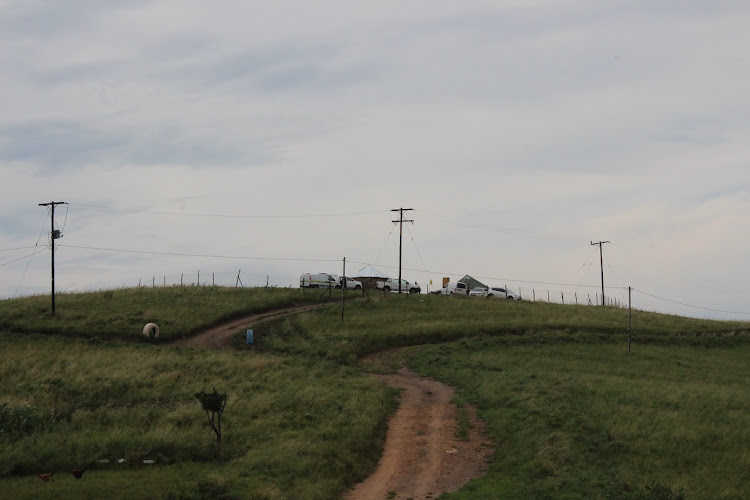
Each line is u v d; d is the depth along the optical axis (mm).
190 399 40281
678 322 79000
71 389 44375
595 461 28766
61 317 68375
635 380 47594
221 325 69625
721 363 60688
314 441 30000
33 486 23047
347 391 41250
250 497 22672
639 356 60625
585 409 36438
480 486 25859
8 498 21375
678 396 39844
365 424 33750
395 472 28266
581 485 25531
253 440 30391
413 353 58688
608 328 70875
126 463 26484
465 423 35969
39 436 29391
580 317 75625
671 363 58344
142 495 22109
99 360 53156
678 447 30688
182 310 72500
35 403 40062
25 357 54625
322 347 58625
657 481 26250
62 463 25844
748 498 25438
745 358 64375
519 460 29266
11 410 32000
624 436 31797
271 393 40594
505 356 57031
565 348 62250
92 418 33656
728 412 36344
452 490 25844
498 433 33656
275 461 26906
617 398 38969
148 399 40875
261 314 75000
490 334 66438
